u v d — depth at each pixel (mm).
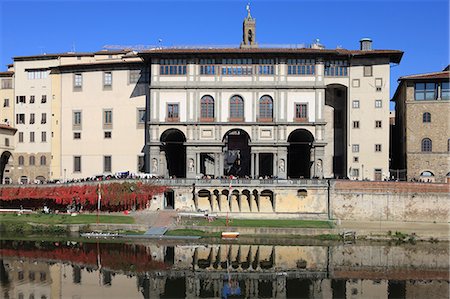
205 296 49312
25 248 67500
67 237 74438
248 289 51656
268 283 53719
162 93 89438
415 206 80688
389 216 81062
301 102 88625
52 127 100312
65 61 102188
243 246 69438
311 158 88500
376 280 55156
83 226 77312
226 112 88875
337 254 65938
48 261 61094
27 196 87250
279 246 69750
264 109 89000
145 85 96500
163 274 56344
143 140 96312
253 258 63438
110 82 98000
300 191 82938
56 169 99750
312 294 50312
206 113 89250
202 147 88500
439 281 54781
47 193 86875
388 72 92500
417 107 90625
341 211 81812
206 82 89188
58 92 100375
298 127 88062
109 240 72125
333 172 96875
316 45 97125
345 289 51875
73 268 58281
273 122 88000
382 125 92562
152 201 84250
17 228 77062
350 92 93438
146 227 77000
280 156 87938
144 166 96188
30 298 47562
